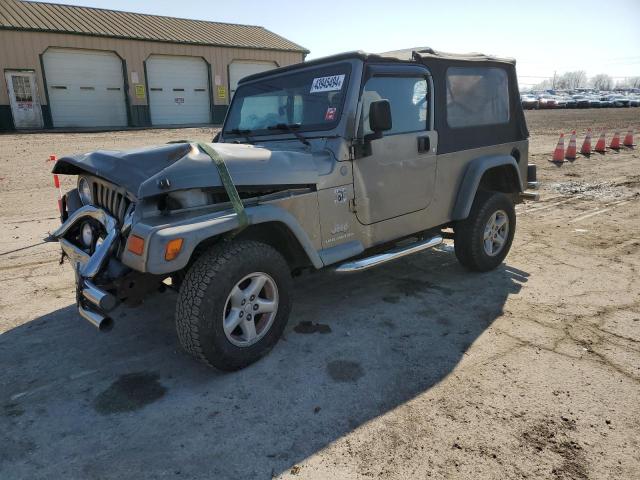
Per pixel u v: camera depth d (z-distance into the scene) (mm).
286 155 3496
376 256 4070
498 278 5035
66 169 3936
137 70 24719
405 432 2705
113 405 2984
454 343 3691
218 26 29781
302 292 4746
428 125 4410
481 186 5289
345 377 3254
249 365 3389
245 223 3107
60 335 3863
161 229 2850
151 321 4121
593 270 5227
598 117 33562
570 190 9898
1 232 6754
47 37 21922
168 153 3176
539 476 2373
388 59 3990
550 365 3355
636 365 3348
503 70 5207
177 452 2576
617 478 2357
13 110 21812
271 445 2621
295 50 29609
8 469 2461
